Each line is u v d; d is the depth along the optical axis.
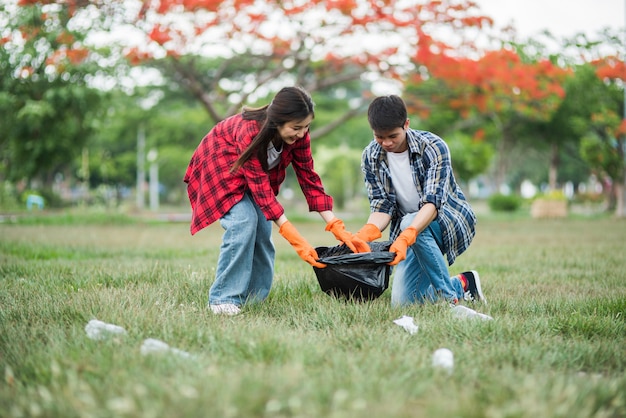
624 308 4.18
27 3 14.43
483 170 29.67
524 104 18.23
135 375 2.49
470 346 3.08
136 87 21.80
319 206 4.29
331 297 4.21
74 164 39.34
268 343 2.91
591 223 19.62
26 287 4.79
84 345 2.92
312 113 3.72
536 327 3.58
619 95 25.61
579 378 2.64
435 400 2.30
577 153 32.78
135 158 42.56
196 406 2.13
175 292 4.55
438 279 4.32
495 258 8.00
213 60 25.88
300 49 16.75
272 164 4.14
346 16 15.32
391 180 4.39
